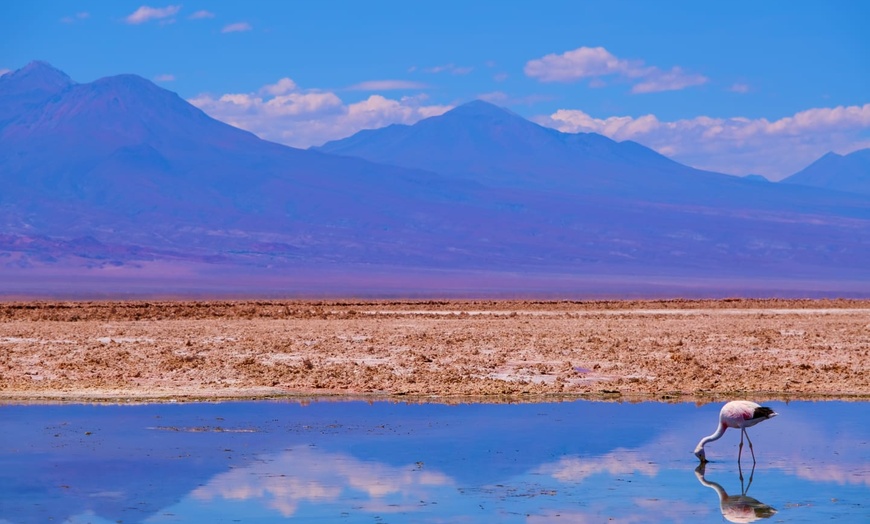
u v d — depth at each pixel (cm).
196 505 2314
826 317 8806
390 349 5325
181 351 5238
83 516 2227
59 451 2841
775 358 4922
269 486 2473
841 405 3628
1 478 2548
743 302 12375
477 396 3816
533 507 2306
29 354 5022
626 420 3328
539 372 4400
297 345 5556
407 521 2198
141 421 3303
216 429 3164
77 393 3816
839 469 2675
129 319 8319
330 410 3522
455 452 2844
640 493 2431
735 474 2619
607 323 7700
